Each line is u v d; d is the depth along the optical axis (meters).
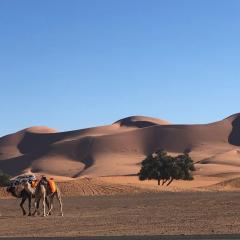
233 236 20.22
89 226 27.80
